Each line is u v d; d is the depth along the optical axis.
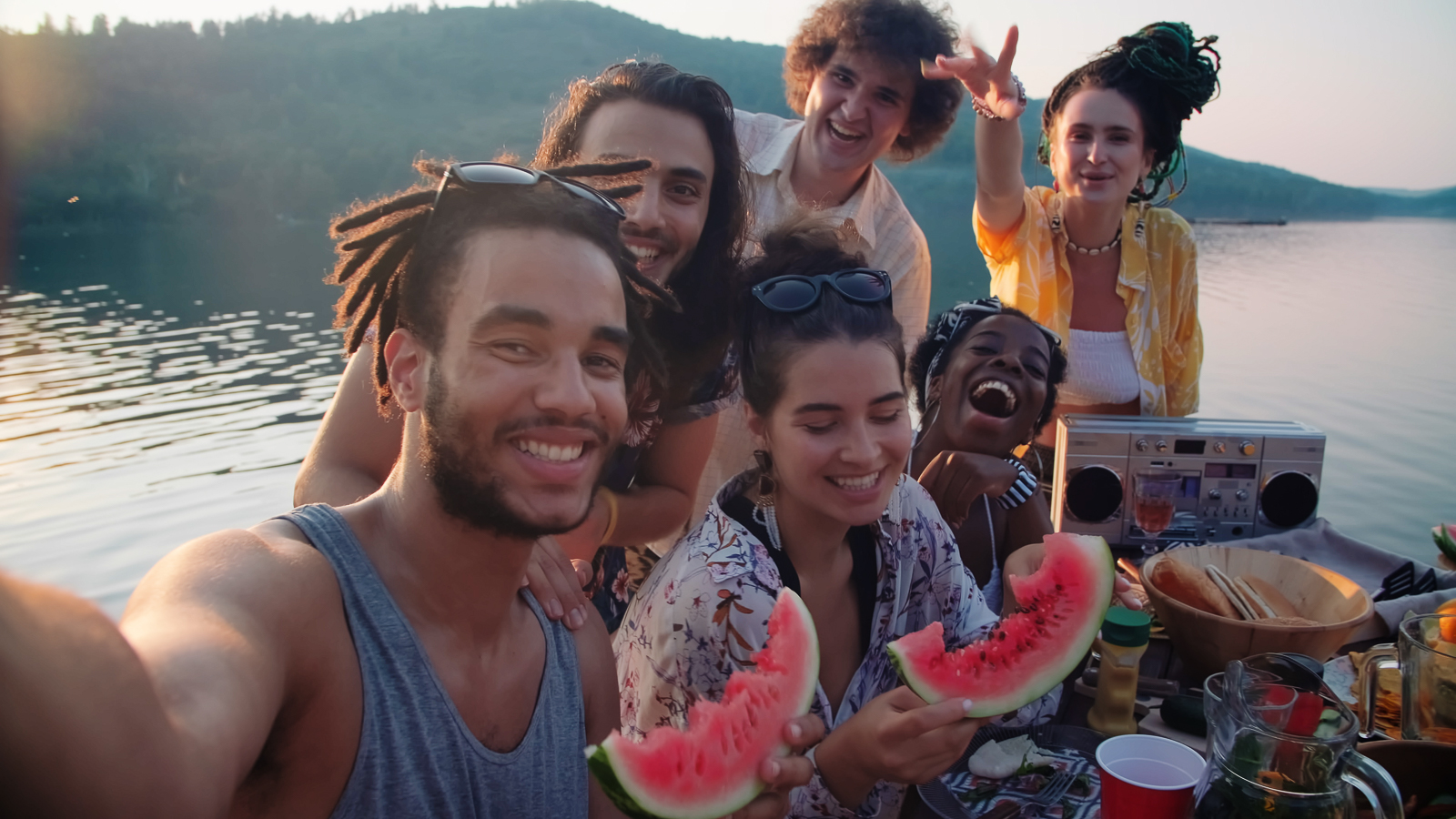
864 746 0.90
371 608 0.72
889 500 1.10
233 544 0.68
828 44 1.95
